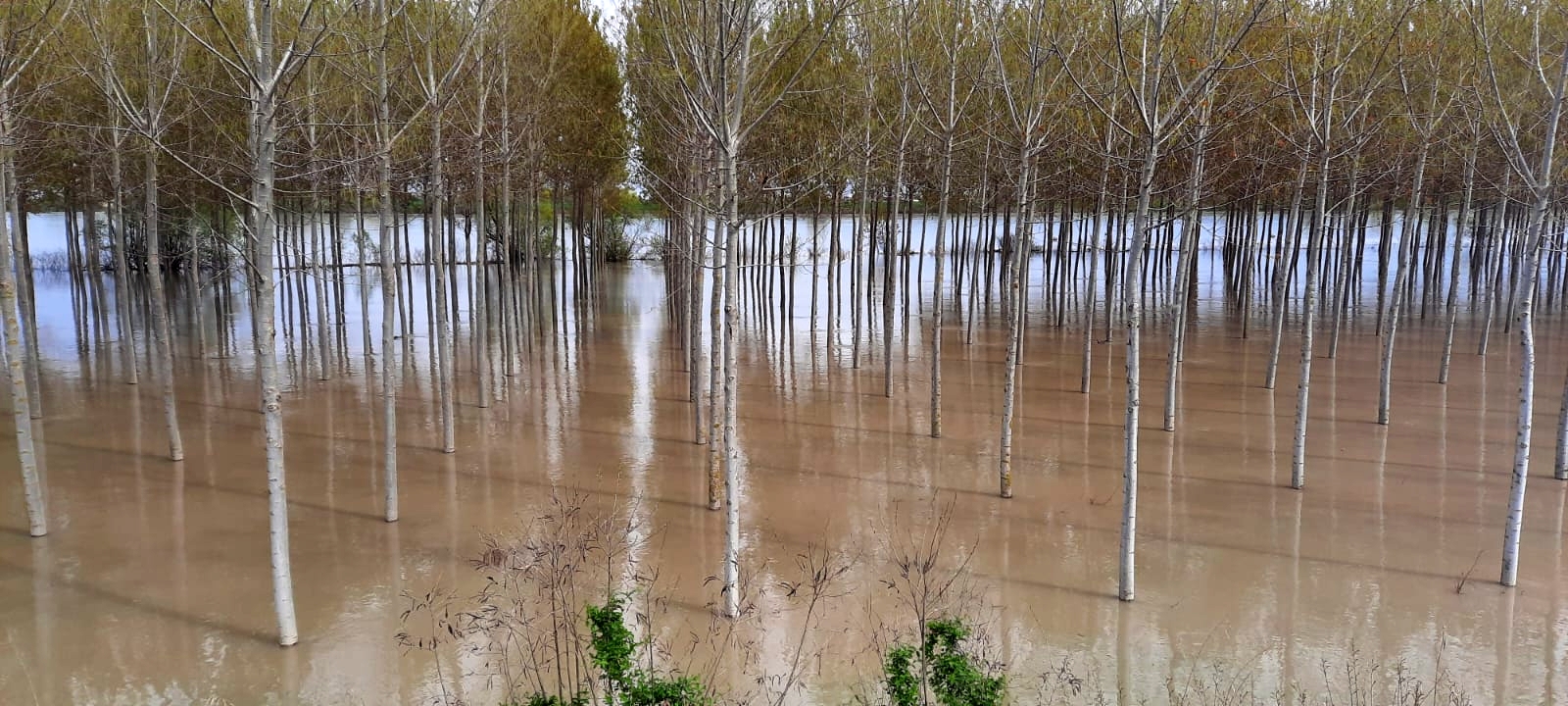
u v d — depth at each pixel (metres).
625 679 6.93
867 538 12.39
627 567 11.45
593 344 27.86
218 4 16.77
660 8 12.50
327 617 10.09
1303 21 15.04
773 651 9.39
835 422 18.44
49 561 11.54
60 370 23.30
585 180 30.22
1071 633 9.71
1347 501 13.54
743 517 13.23
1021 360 23.78
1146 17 11.79
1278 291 27.41
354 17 14.16
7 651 9.33
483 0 15.85
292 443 16.84
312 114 15.21
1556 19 14.69
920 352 25.95
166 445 16.62
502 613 10.09
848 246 57.72
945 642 7.35
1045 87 15.87
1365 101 15.09
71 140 17.75
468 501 13.85
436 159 15.80
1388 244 29.30
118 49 15.40
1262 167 20.14
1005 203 27.53
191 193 21.28
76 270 31.33
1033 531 12.57
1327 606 10.27
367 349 22.17
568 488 14.45
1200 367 23.41
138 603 10.41
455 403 20.05
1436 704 8.28
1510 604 10.24
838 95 21.11
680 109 16.00
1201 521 12.88
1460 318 30.41
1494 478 14.45
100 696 8.53
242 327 31.39
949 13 17.81
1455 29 15.71
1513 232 32.56
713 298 13.45
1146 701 8.41
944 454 16.17
